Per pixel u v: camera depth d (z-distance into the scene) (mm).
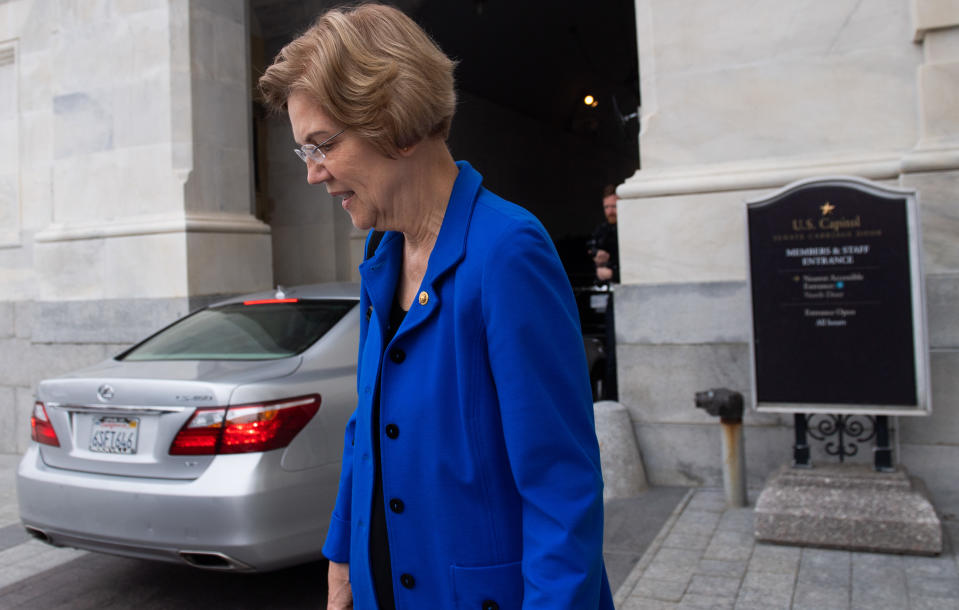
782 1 4734
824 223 4137
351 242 8164
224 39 6785
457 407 1229
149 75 6523
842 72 4637
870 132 4594
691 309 4922
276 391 3281
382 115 1223
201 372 3445
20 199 7398
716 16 4887
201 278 6363
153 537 3201
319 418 3363
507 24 11750
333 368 3613
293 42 1292
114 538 3291
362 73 1212
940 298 4297
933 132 4348
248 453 3166
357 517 1393
